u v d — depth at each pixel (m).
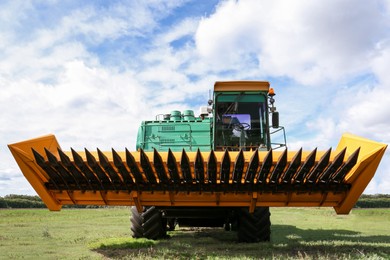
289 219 16.81
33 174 6.39
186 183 6.30
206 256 5.88
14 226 11.87
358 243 7.64
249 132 8.02
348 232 10.80
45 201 6.68
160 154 6.26
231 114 8.12
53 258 5.93
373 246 7.01
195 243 7.63
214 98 8.16
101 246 7.10
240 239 7.32
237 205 6.53
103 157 5.99
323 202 6.39
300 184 6.18
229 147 7.93
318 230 11.46
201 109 8.46
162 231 8.26
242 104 8.16
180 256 5.91
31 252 6.61
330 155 6.06
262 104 8.16
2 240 8.39
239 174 6.02
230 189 6.30
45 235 9.23
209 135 8.52
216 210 7.59
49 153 6.05
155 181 6.30
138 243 7.14
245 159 6.15
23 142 6.24
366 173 5.84
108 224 12.99
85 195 6.67
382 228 12.34
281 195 6.38
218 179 6.27
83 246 7.36
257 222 7.17
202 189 6.30
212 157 5.83
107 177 6.35
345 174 5.90
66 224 12.88
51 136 6.78
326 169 5.97
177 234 10.30
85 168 6.18
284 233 10.43
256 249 6.60
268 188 6.25
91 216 17.28
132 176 6.39
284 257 5.59
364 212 19.97
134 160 5.97
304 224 14.07
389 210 21.12
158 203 6.60
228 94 8.20
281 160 5.75
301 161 6.05
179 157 6.23
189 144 8.47
